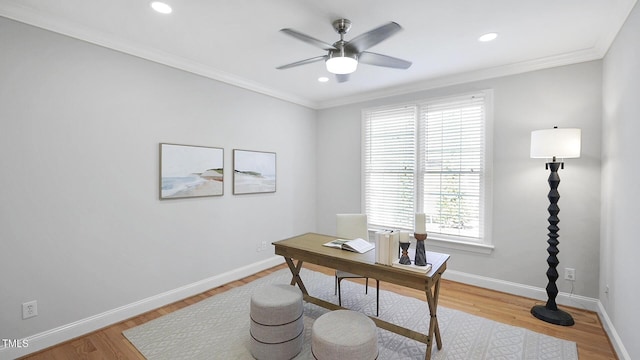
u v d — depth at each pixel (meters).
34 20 2.12
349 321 1.88
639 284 1.79
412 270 1.98
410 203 3.92
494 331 2.46
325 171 4.77
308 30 2.41
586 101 2.79
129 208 2.69
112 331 2.47
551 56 2.88
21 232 2.12
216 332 2.46
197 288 3.24
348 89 4.05
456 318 2.68
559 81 2.92
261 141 3.98
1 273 2.05
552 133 2.52
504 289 3.24
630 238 1.94
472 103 3.42
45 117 2.21
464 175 3.50
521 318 2.68
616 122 2.27
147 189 2.82
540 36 2.48
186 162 3.12
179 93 3.06
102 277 2.53
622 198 2.11
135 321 2.64
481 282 3.38
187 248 3.16
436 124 3.70
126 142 2.66
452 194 3.59
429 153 3.76
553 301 2.71
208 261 3.37
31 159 2.15
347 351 1.65
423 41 2.58
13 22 2.06
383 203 4.17
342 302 3.01
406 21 2.25
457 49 2.74
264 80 3.70
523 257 3.14
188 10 2.11
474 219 3.44
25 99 2.12
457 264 3.55
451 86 3.56
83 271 2.42
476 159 3.42
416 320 2.65
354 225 3.25
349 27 2.26
